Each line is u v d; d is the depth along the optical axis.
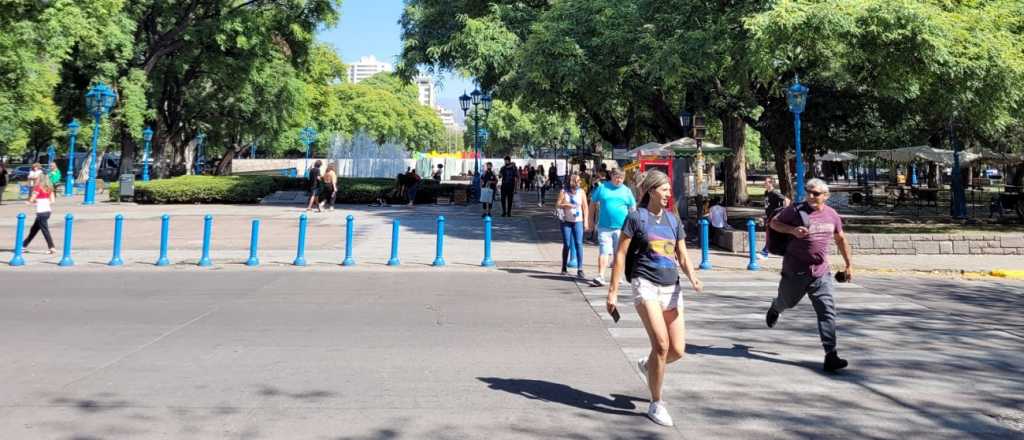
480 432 4.19
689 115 21.39
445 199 29.08
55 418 4.38
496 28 22.91
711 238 15.77
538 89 21.94
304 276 11.05
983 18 14.45
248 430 4.18
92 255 13.12
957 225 19.17
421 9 26.28
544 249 14.63
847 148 21.47
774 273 11.93
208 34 33.88
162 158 41.81
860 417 4.56
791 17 12.69
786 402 4.86
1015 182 36.22
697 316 8.09
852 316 8.17
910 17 12.74
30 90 29.53
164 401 4.74
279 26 35.91
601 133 30.47
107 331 6.97
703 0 15.94
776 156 21.30
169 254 13.35
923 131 27.73
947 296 9.74
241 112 43.38
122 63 32.28
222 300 8.84
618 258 4.49
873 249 14.10
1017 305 9.02
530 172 46.81
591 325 7.45
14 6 24.81
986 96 14.71
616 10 17.67
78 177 42.12
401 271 11.67
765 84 19.11
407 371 5.57
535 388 5.13
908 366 5.87
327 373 5.49
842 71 16.97
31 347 6.27
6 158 73.75
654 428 4.30
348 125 81.00
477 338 6.79
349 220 12.35
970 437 4.20
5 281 10.25
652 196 4.52
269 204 28.08
